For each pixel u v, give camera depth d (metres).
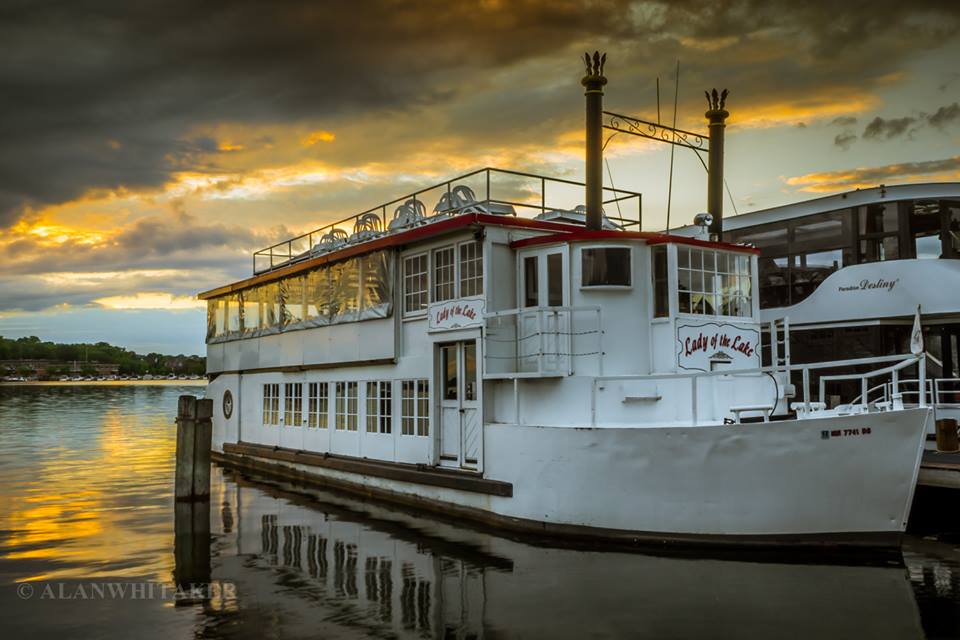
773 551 11.52
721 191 17.83
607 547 12.16
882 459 11.37
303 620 9.45
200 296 28.80
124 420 47.09
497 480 13.98
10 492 19.59
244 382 25.41
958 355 20.16
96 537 14.31
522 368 14.75
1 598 10.50
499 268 14.89
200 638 8.89
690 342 14.12
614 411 13.63
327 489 19.50
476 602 9.92
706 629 8.80
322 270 20.47
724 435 11.70
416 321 16.78
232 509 17.00
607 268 14.23
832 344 21.58
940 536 13.12
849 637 8.54
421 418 16.34
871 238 20.92
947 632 8.64
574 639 8.62
